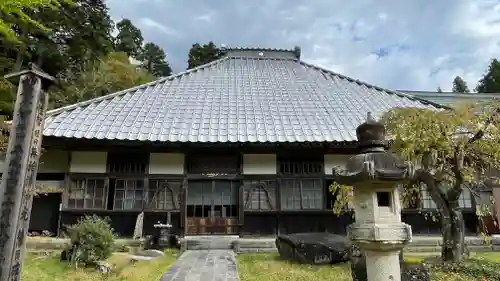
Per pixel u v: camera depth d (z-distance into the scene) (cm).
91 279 591
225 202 1154
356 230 338
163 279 585
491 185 1095
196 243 1002
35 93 367
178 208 1116
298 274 627
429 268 538
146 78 2720
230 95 1430
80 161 1115
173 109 1279
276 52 2017
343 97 1467
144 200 1111
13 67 1636
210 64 1781
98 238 706
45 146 1094
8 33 449
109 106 1269
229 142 1090
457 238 651
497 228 1136
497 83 3300
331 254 725
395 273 329
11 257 329
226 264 736
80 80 2064
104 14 2375
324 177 1162
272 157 1169
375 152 354
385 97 1486
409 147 633
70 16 1948
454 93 1981
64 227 1057
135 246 955
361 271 449
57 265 693
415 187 733
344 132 1159
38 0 428
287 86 1563
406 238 323
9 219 334
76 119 1145
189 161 1162
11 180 342
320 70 1809
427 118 640
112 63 2333
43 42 1808
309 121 1235
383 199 347
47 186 1106
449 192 662
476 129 636
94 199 1098
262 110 1310
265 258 845
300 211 1127
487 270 589
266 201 1141
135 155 1148
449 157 652
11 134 353
